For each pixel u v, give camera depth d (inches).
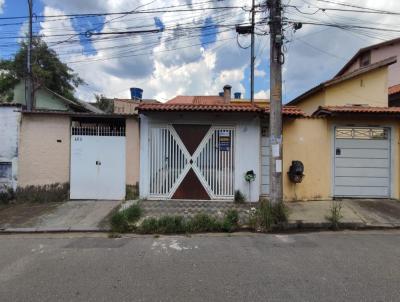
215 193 395.9
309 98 658.8
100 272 188.9
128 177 395.5
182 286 168.1
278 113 308.7
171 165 396.5
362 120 400.5
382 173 405.1
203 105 380.8
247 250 232.2
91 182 395.9
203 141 395.2
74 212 342.3
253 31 426.6
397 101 650.8
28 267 198.2
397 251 229.3
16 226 299.6
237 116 391.5
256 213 306.3
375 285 168.7
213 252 227.6
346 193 403.5
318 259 211.2
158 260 210.5
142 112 379.2
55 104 941.2
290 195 397.7
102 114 388.5
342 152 403.9
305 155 399.5
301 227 298.7
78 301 151.9
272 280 175.5
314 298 153.9
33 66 905.5
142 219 312.3
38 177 395.5
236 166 392.2
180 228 286.4
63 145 396.2
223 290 163.0
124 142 395.5
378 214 334.0
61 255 222.4
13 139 393.4
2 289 165.9
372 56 770.2
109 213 338.3
